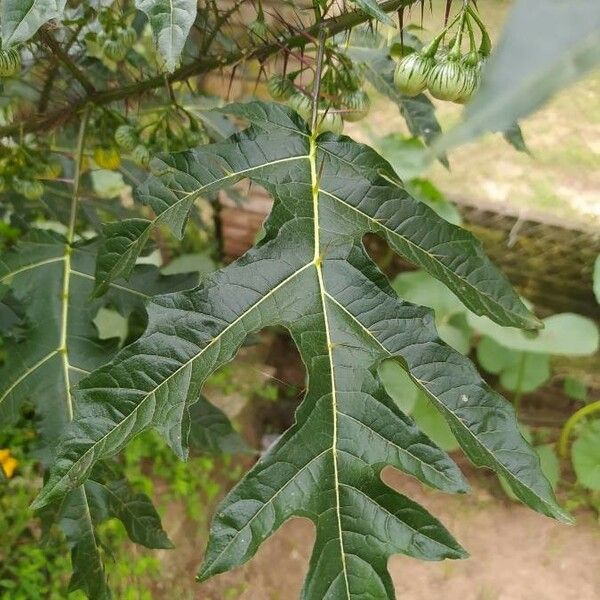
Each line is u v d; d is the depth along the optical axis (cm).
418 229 25
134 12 36
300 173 25
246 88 55
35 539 52
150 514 34
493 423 22
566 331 66
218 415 42
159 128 37
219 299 23
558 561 71
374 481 22
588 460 69
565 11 9
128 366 23
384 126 87
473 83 26
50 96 39
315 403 23
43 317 34
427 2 34
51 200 46
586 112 87
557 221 73
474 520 74
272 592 67
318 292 24
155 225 25
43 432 32
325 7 28
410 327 23
